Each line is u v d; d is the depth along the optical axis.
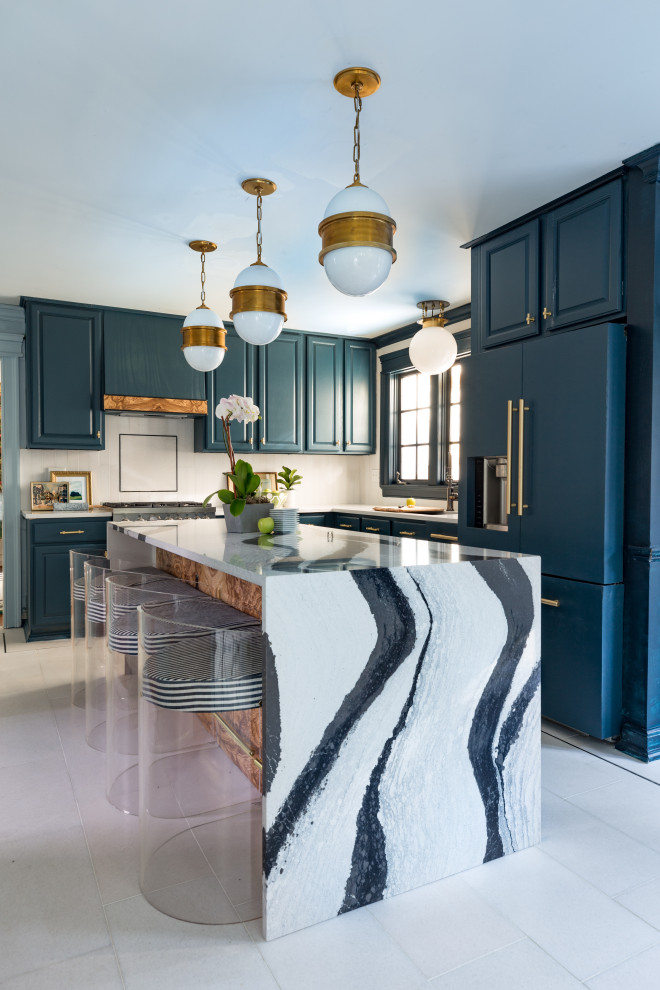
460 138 2.55
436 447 5.40
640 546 2.77
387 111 2.36
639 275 2.76
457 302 4.80
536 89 2.24
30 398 4.65
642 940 1.62
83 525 4.64
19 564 4.96
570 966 1.53
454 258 3.87
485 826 1.96
